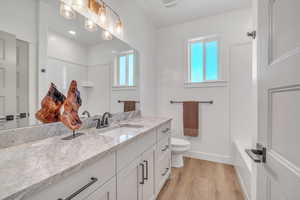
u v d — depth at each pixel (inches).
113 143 34.1
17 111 34.9
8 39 33.5
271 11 24.3
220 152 92.3
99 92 61.6
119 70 72.5
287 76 19.3
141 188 45.8
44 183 18.8
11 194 15.9
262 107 27.2
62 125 43.3
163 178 65.3
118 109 71.7
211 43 97.1
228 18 88.9
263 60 26.9
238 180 72.6
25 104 36.6
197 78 102.0
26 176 19.6
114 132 53.6
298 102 17.2
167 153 71.3
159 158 61.0
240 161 69.5
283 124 20.4
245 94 85.0
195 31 98.3
